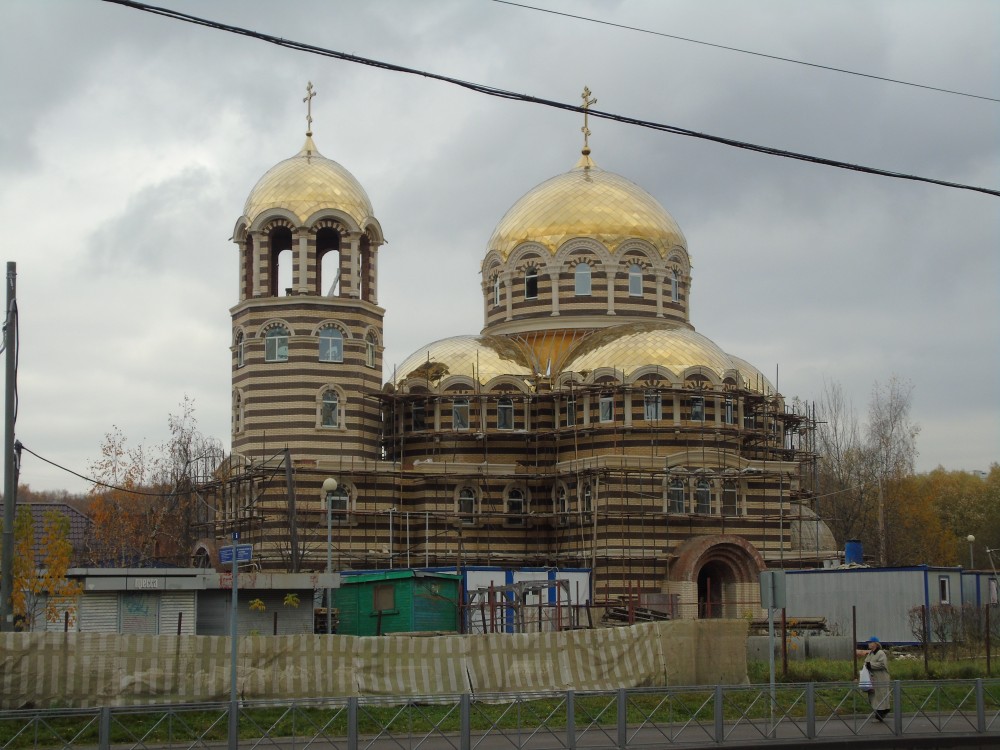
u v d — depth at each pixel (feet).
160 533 340.18
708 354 277.23
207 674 140.97
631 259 295.28
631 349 276.21
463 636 150.30
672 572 264.52
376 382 279.28
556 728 136.87
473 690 148.97
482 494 279.49
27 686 135.74
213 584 179.11
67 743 118.11
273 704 122.01
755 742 125.39
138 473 343.67
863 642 230.48
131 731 130.41
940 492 481.46
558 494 280.31
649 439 271.28
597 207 296.92
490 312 306.76
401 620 212.64
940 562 401.90
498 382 281.74
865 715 149.38
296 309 270.46
